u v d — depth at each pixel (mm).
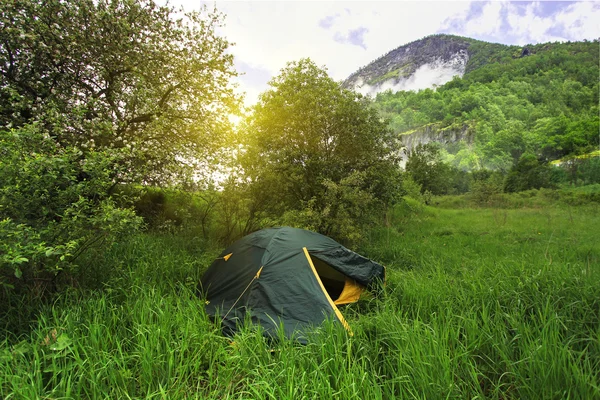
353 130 7609
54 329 2631
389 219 12570
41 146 3398
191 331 2852
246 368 2455
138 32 6387
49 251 2463
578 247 6984
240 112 7891
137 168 5562
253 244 4391
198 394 2160
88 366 2324
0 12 5324
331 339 2729
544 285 3830
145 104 6344
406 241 8992
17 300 3023
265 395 2143
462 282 4293
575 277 3803
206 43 7363
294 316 3330
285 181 7457
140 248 5297
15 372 2207
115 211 3275
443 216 16484
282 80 7992
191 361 2484
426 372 2248
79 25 6078
